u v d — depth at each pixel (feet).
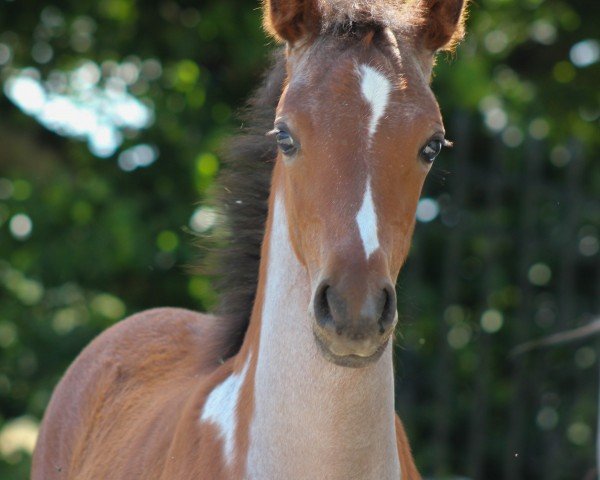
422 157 14.65
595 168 44.70
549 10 46.09
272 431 15.15
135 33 40.86
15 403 40.83
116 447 18.98
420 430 41.60
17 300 40.88
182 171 40.14
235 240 18.25
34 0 41.27
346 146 14.19
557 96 47.14
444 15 15.90
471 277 43.21
